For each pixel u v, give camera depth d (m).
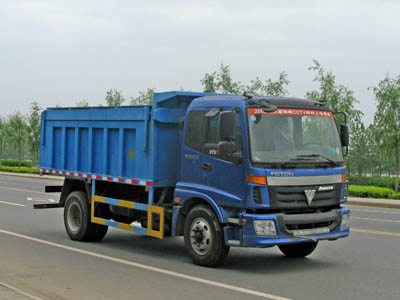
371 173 40.50
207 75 31.25
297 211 8.47
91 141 11.48
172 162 10.00
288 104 8.75
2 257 9.50
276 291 7.26
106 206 11.45
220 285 7.57
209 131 8.95
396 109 27.42
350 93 28.78
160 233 9.58
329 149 8.93
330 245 11.46
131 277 8.04
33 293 7.01
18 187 29.62
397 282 7.92
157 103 9.82
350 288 7.51
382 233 13.38
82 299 6.74
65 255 9.84
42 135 12.95
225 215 8.59
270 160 8.24
